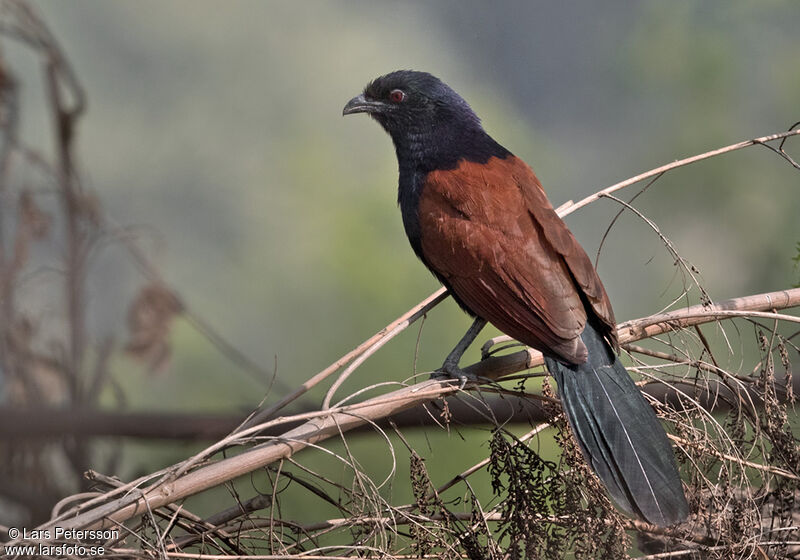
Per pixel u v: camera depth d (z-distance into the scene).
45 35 9.48
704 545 7.02
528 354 8.10
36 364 8.42
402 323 7.73
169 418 7.63
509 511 6.59
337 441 8.45
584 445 7.11
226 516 7.20
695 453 7.12
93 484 7.07
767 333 7.57
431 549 6.61
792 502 7.08
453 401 7.52
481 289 8.37
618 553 6.59
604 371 7.66
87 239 9.06
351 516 6.88
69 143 9.36
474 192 8.75
